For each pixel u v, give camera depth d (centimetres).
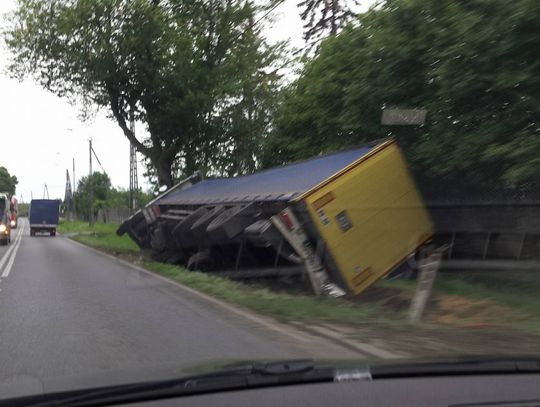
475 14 1133
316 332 863
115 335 867
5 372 672
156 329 908
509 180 1127
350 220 1147
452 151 1287
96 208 7831
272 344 799
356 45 1620
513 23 1056
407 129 1470
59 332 890
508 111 1191
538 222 1207
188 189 2112
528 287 1156
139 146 2839
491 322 899
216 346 792
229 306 1116
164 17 2592
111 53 2538
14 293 1323
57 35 2603
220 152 2928
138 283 1473
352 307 1045
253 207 1291
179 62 2636
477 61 1141
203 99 2639
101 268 1916
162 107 2697
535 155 1046
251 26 2809
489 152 1131
